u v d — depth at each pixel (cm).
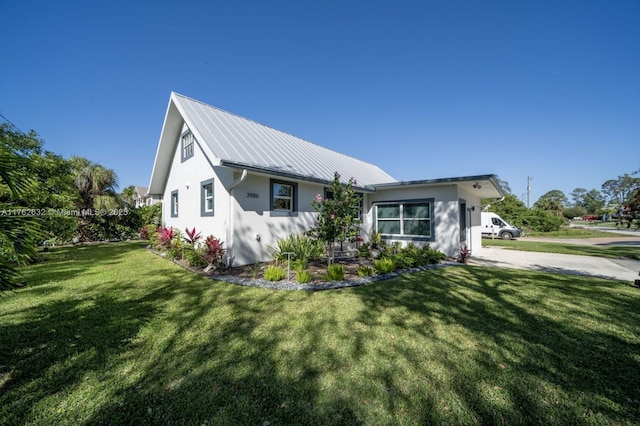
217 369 259
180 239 966
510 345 308
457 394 224
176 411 204
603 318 390
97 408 208
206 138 799
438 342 314
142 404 212
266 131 1214
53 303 454
